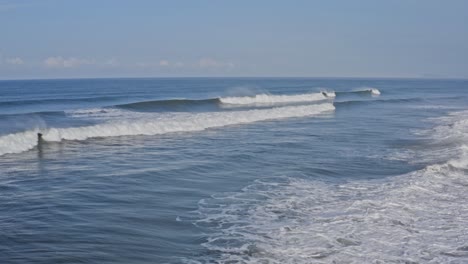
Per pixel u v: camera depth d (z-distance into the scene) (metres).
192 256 6.23
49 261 5.91
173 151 14.62
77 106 34.00
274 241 6.73
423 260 6.03
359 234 6.96
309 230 7.18
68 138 16.84
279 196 9.31
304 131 20.31
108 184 10.16
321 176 11.25
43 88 76.06
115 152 14.37
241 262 6.02
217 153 14.28
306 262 5.96
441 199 8.93
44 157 13.42
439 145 16.12
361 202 8.71
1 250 6.23
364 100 45.69
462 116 28.55
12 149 14.31
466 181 10.43
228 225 7.50
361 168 12.25
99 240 6.71
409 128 21.83
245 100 39.59
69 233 6.96
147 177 10.90
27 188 9.70
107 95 51.28
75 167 11.98
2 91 62.81
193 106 34.28
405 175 11.21
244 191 9.73
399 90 78.31
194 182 10.50
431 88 92.50
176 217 7.92
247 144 16.23
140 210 8.27
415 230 7.14
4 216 7.74
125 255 6.20
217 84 104.19
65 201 8.73
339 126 22.56
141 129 18.97
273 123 23.72
